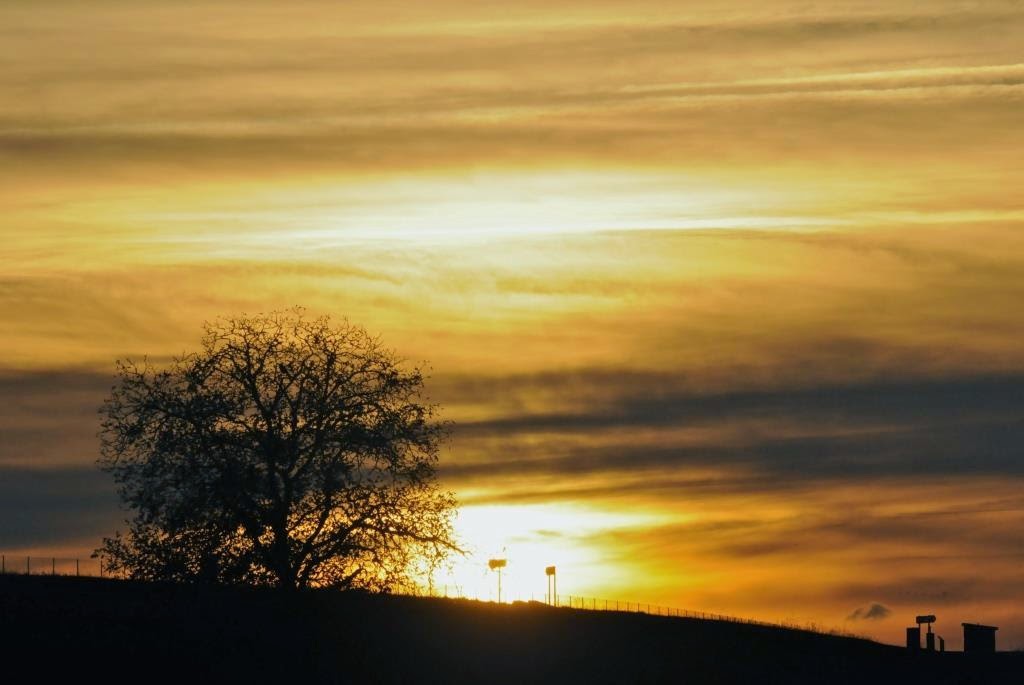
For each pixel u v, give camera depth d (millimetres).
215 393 98250
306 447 98125
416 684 100000
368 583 99812
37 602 104000
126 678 89688
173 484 97188
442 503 101750
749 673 119938
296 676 95688
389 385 101188
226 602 101062
